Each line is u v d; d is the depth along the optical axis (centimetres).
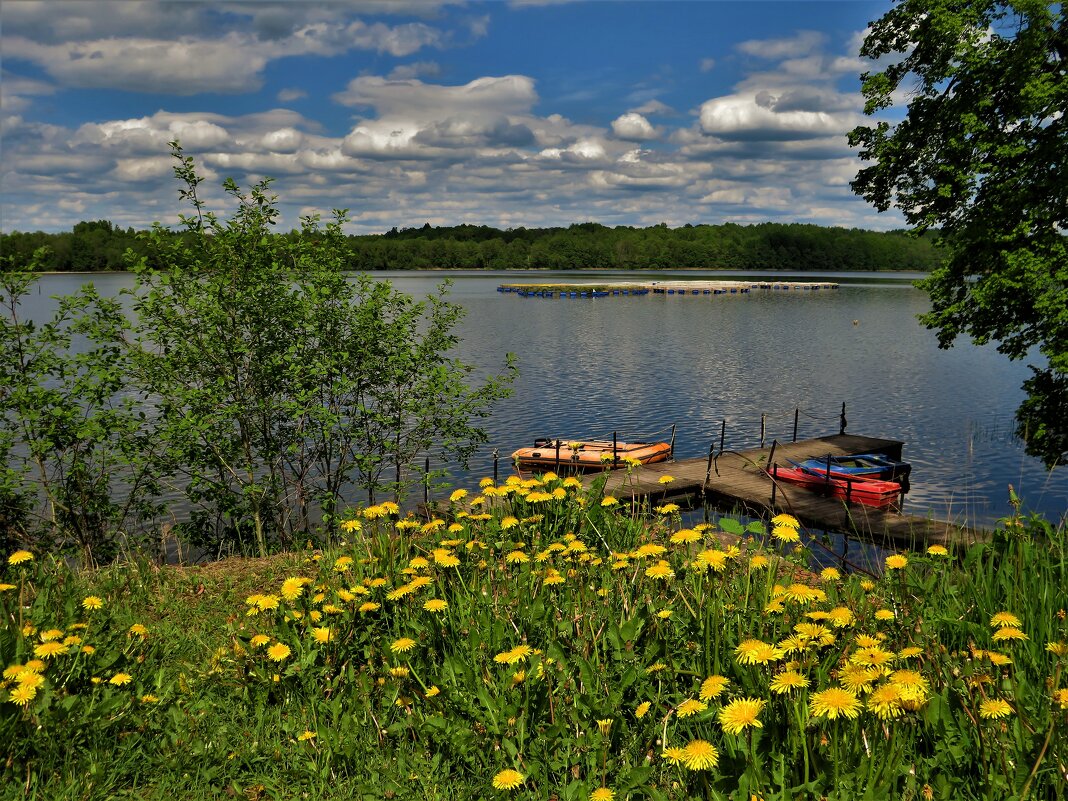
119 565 738
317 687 420
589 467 2381
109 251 17962
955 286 2061
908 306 10619
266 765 374
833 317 8912
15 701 353
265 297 1289
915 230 2031
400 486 1362
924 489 2422
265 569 736
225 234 1287
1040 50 1800
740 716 271
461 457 1463
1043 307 1764
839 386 4438
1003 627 330
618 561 487
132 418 1210
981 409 3788
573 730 354
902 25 2022
